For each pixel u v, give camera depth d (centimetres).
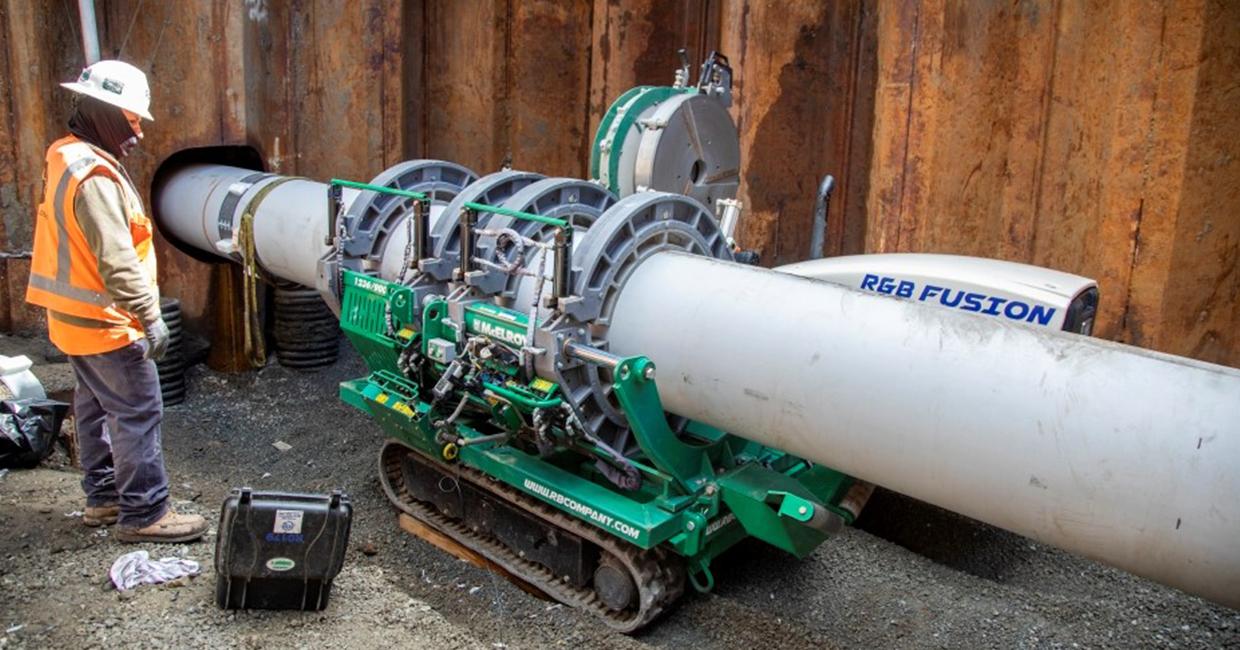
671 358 363
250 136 711
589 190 453
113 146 368
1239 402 248
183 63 685
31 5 646
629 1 742
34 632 331
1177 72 542
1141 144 560
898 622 410
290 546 342
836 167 711
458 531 468
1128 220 570
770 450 428
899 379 304
